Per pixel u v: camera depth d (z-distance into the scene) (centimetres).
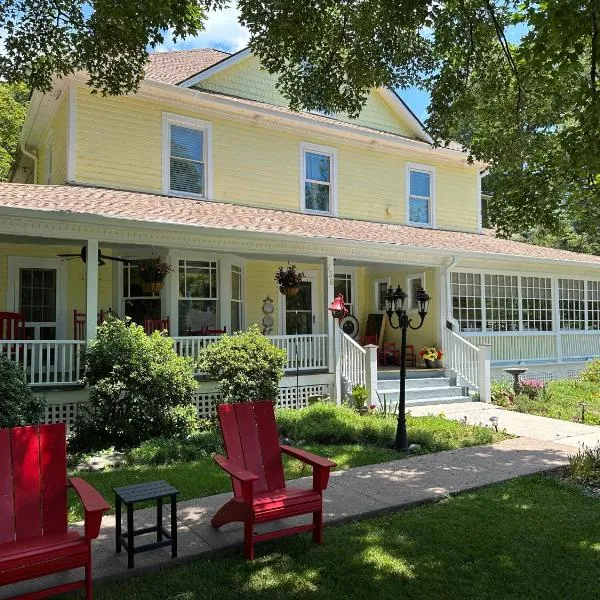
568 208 945
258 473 468
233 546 418
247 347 912
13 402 676
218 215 1066
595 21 507
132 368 791
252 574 380
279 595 349
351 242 1101
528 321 1539
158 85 1153
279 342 1074
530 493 555
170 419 807
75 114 1092
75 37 724
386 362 1448
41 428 394
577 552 411
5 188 930
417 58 813
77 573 377
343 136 1444
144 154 1170
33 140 1409
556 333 1584
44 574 325
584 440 798
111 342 804
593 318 1731
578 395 1225
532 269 1547
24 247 1068
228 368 881
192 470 649
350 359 1112
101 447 775
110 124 1134
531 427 901
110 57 770
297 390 1087
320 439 802
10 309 1049
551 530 454
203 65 1402
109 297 1127
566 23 501
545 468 642
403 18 718
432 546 422
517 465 658
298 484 589
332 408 954
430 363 1328
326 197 1430
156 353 820
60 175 1167
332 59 818
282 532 419
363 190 1488
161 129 1193
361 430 825
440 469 645
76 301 1109
